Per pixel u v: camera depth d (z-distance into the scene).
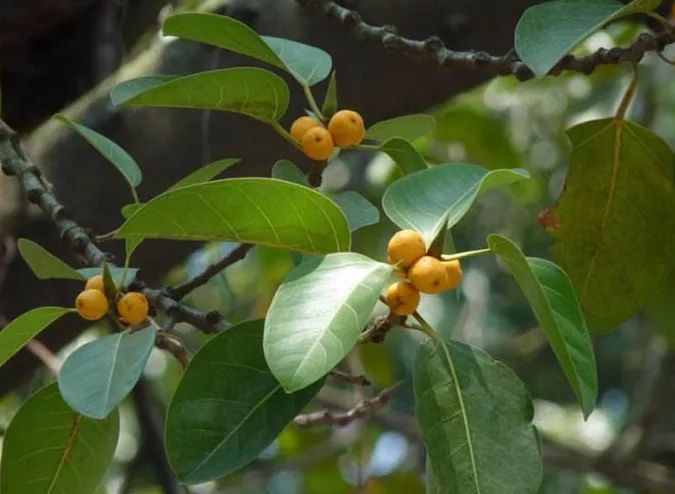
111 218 1.45
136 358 1.11
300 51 1.23
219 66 1.45
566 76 1.98
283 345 1.06
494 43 1.45
